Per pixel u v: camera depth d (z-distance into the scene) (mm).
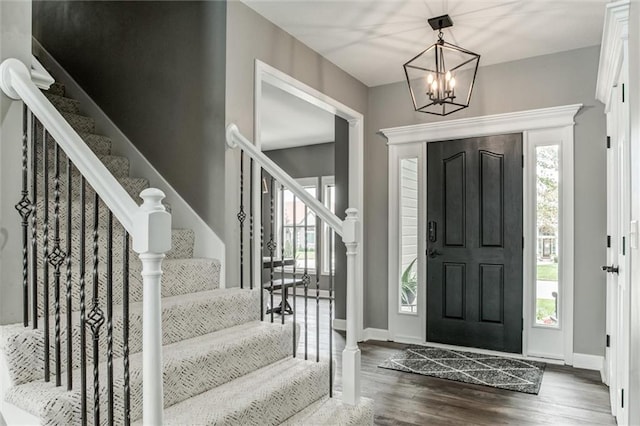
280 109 5434
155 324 1192
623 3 1987
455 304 4125
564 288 3654
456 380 3232
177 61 2939
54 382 1563
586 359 3535
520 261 3840
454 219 4148
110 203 1317
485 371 3430
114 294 2080
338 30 3328
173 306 2074
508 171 3914
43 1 3691
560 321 3686
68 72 3510
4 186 1692
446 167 4195
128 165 3055
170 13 2988
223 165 2705
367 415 2166
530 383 3160
